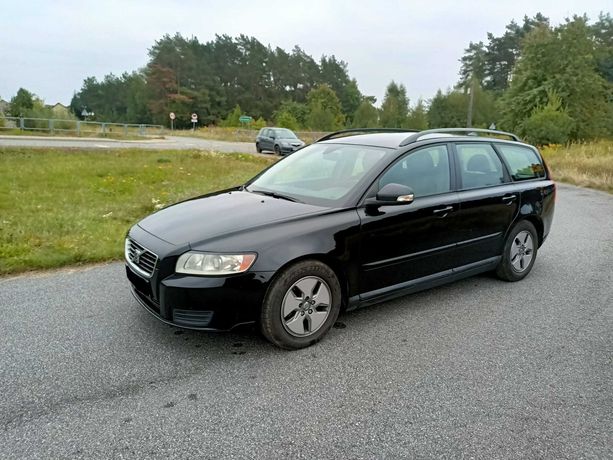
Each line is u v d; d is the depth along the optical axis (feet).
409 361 10.92
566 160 66.03
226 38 297.94
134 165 49.62
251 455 7.76
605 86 140.77
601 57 176.86
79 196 31.65
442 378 10.22
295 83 306.55
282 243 10.78
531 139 106.01
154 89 264.11
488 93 238.07
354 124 187.42
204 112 269.03
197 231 11.11
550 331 12.67
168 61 262.47
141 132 130.82
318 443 8.09
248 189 14.69
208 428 8.41
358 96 321.32
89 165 47.65
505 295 15.33
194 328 10.53
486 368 10.68
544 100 132.05
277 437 8.21
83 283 15.53
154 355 10.90
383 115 189.88
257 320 10.76
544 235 17.72
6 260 16.99
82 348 11.14
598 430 8.57
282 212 11.82
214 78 274.77
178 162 55.57
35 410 8.79
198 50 291.17
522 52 145.89
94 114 348.79
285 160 16.28
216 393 9.48
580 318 13.57
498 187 15.66
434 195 13.73
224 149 90.48
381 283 12.71
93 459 7.59
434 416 8.89
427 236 13.39
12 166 44.01
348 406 9.15
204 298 10.30
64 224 22.66
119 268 17.20
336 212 11.87
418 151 13.84
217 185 39.01
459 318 13.41
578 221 28.35
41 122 105.19
